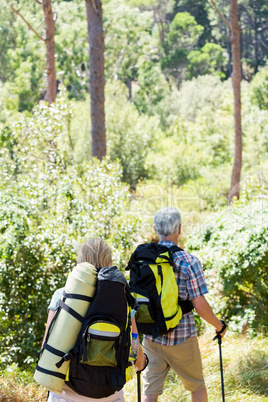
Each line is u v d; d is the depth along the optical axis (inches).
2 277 221.5
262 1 2463.1
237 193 570.3
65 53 2236.7
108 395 93.0
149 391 128.5
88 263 97.6
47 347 92.6
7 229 226.2
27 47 2269.9
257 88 1020.5
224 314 232.1
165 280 120.0
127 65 2293.3
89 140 784.9
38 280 225.5
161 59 2413.9
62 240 229.8
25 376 191.9
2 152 291.1
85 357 89.2
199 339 213.3
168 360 126.5
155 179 738.8
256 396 157.8
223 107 1203.9
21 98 2176.4
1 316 216.7
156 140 842.2
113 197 247.0
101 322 90.4
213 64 2420.0
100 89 420.8
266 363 176.2
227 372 173.9
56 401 94.8
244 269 224.8
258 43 2615.7
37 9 2285.9
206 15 2886.3
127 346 94.2
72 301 93.4
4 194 243.1
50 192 245.0
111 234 245.9
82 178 259.4
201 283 120.8
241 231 233.1
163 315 119.0
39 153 303.6
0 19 2234.3
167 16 2906.0
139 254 123.3
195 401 128.3
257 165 794.2
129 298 98.1
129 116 802.8
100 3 415.5
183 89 1514.5
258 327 211.8
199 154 791.1
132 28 2294.5
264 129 860.6
